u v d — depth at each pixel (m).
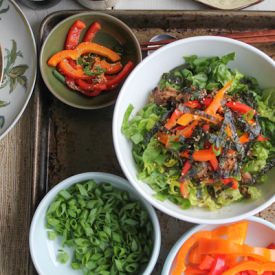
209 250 0.52
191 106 0.48
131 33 0.55
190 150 0.48
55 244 0.54
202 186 0.49
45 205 0.52
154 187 0.50
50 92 0.56
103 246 0.53
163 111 0.50
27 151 0.57
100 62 0.57
